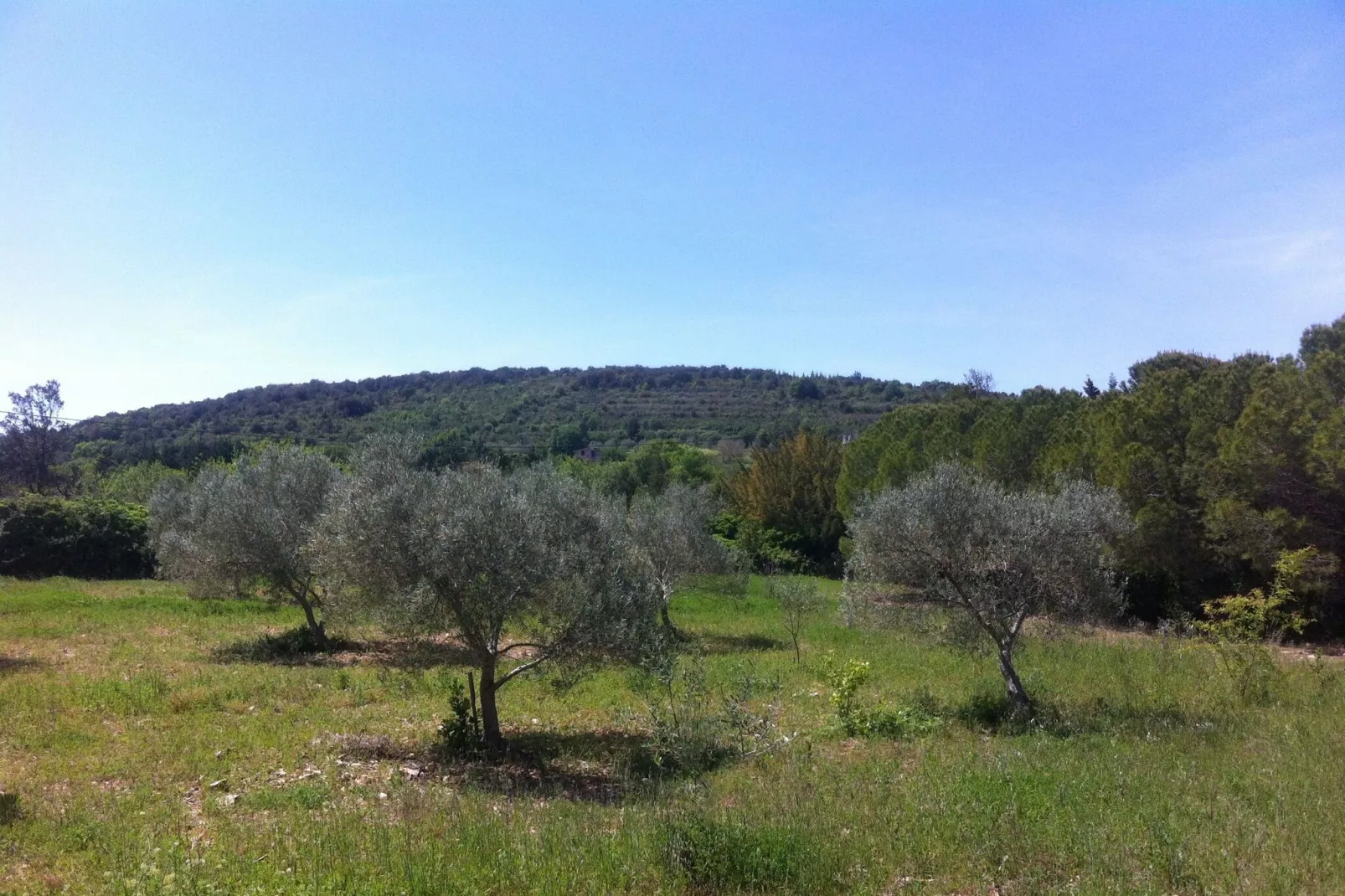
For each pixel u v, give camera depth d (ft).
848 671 40.55
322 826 23.82
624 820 24.32
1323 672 47.14
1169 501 71.05
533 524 34.78
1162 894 18.21
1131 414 76.59
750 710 40.45
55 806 26.32
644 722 37.32
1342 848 20.53
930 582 40.27
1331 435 57.52
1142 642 61.52
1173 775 27.71
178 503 76.18
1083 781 26.78
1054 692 44.04
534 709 43.65
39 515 104.53
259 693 45.03
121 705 40.57
